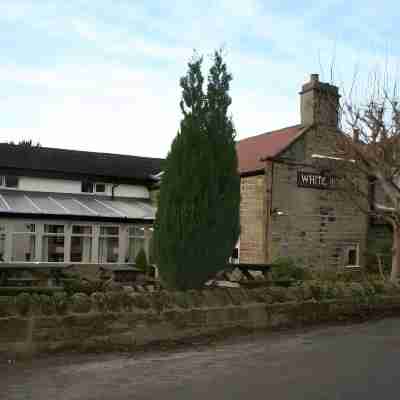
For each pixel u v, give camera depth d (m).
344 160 18.38
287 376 7.55
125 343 9.37
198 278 11.66
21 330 8.51
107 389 6.91
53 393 6.74
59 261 23.12
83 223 22.05
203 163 11.72
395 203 15.98
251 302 11.01
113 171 28.27
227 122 12.41
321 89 22.36
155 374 7.66
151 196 28.42
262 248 20.61
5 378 7.41
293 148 21.47
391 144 15.80
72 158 28.78
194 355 8.88
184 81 12.27
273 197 20.77
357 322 12.08
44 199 24.34
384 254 22.56
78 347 8.95
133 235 24.61
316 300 11.95
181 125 12.12
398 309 13.22
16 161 26.20
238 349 9.32
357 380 7.34
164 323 9.80
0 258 22.02
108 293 9.74
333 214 22.44
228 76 12.52
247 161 22.77
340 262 22.48
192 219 11.48
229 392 6.78
